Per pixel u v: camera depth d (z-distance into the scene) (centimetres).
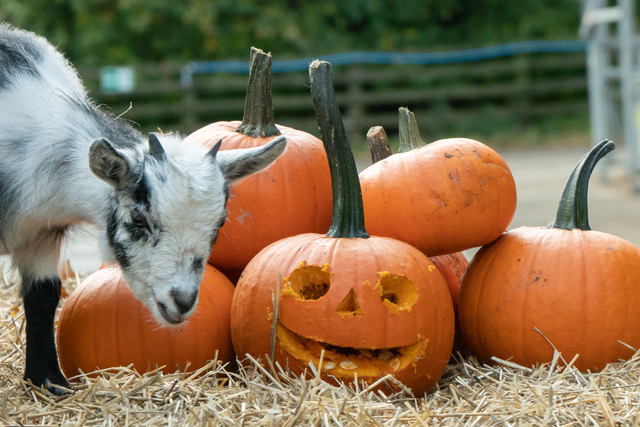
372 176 432
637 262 403
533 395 348
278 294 369
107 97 2059
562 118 2312
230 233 442
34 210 381
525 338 397
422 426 323
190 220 347
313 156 460
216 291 416
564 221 418
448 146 426
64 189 377
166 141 378
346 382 372
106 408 335
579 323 389
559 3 2480
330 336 368
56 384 386
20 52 409
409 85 2333
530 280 397
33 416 336
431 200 412
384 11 2380
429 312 378
